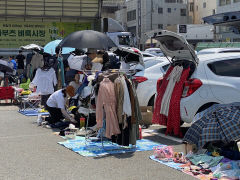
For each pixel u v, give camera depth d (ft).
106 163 19.38
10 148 22.62
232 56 25.58
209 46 88.43
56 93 29.91
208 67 25.00
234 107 20.24
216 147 20.31
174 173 17.61
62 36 79.66
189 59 25.44
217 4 146.30
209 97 24.36
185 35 173.06
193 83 24.52
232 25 29.76
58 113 30.14
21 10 76.38
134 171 17.95
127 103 21.63
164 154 20.27
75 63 38.32
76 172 17.80
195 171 17.72
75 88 31.81
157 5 203.41
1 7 75.46
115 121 21.84
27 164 19.15
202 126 19.97
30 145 23.47
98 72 24.22
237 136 19.12
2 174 17.44
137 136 22.79
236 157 19.31
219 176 16.80
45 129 29.07
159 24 205.16
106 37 34.24
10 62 68.33
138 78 30.25
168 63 30.60
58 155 21.02
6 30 78.38
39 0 76.74
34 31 79.20
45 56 43.19
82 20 79.36
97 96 22.48
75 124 29.48
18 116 36.09
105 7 153.89
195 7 210.79
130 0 208.85
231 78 24.52
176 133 25.13
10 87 45.34
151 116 29.76
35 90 42.29
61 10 77.41
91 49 34.30
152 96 30.19
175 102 25.00
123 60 27.50
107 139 24.63
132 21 208.13
